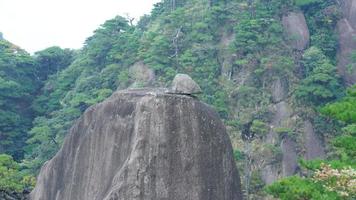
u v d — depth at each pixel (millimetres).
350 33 65000
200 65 59938
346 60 63250
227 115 55406
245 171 50156
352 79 61031
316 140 54250
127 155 19328
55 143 53312
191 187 19062
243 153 51500
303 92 55875
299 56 61188
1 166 33469
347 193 16266
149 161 18875
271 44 60281
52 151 52781
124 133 19719
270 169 51656
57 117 57250
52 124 56188
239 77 58781
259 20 60781
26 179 32938
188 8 68375
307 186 16719
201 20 64812
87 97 58281
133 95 20359
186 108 19578
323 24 65188
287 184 17297
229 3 65625
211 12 63562
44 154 52656
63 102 61125
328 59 60438
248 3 65062
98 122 20797
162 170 18906
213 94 57156
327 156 51781
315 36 63469
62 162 22000
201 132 19594
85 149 20891
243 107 56188
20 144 57969
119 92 20922
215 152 19750
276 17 63344
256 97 56812
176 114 19422
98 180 19938
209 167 19500
